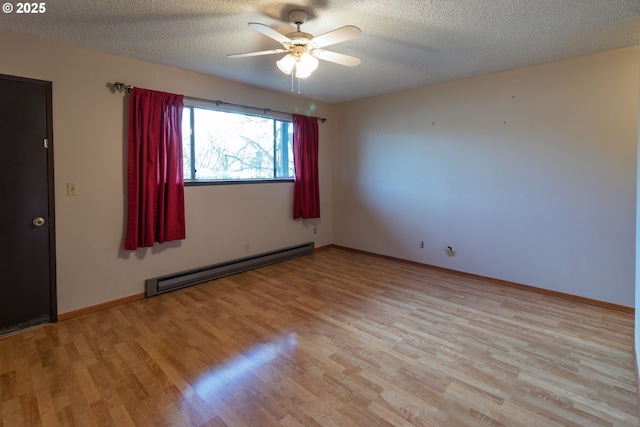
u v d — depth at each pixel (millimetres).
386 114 4598
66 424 1646
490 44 2773
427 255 4332
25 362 2176
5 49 2461
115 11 2203
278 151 4645
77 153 2842
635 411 1732
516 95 3451
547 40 2689
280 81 3902
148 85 3225
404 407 1761
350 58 2373
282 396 1851
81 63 2826
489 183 3713
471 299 3264
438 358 2227
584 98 3064
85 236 2924
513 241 3586
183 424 1646
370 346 2379
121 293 3162
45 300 2727
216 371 2084
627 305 2963
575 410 1742
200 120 3742
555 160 3266
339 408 1755
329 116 5270
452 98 3928
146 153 3152
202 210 3752
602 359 2213
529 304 3143
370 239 4977
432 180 4191
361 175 4992
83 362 2178
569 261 3252
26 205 2611
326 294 3400
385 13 2244
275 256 4520
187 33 2557
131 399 1824
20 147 2562
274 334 2557
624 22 2365
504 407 1763
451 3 2104
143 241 3209
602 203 3043
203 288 3574
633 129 2857
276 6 2152
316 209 5023
